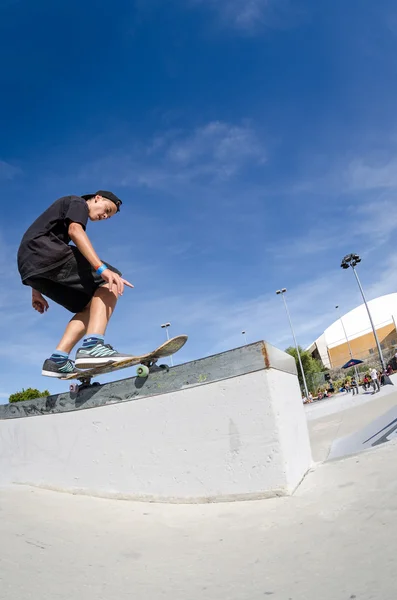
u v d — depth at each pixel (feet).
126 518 7.20
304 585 3.95
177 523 6.68
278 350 8.87
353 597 3.55
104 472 9.05
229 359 8.00
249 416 7.67
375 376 69.72
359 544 4.65
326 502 6.41
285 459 7.33
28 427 10.84
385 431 14.29
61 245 8.77
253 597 3.85
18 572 4.66
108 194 9.84
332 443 17.97
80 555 5.35
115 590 4.24
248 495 7.38
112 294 9.39
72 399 9.96
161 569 4.78
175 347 8.91
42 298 10.32
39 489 9.84
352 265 110.22
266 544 5.22
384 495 6.03
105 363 8.81
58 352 9.42
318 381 147.74
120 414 9.11
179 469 8.14
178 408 8.39
